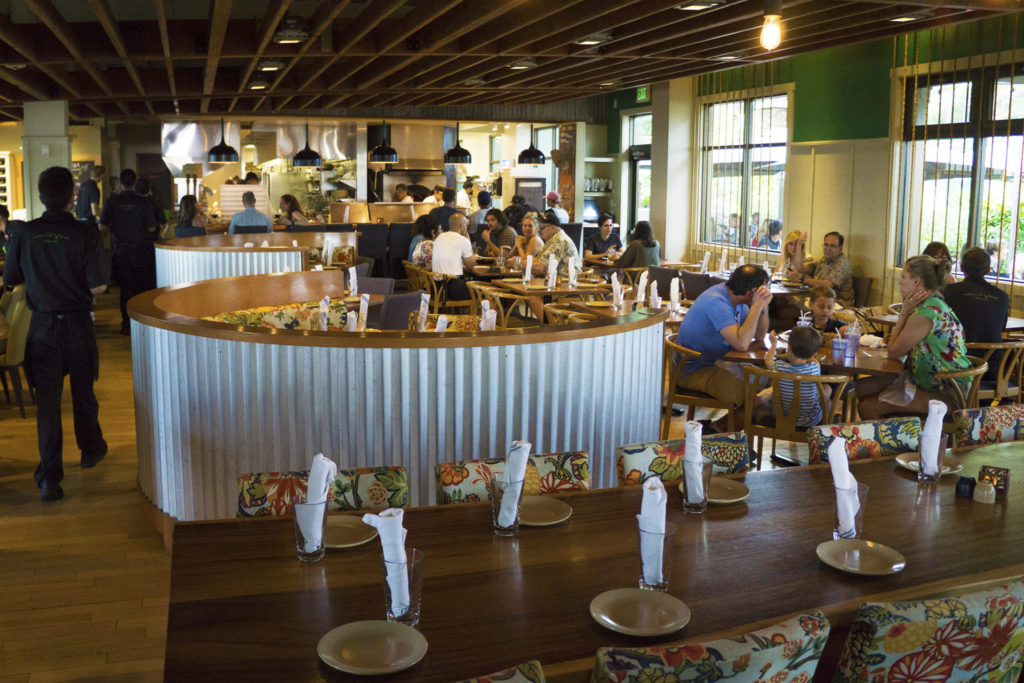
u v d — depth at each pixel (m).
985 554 2.26
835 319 7.30
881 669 1.70
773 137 11.66
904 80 9.45
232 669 1.68
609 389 4.04
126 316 9.95
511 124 18.11
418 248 10.53
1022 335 6.37
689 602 1.97
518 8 7.05
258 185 15.24
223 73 11.23
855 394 5.37
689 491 2.51
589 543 2.30
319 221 15.53
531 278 9.55
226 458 3.87
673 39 8.14
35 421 6.49
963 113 8.76
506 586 2.04
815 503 2.61
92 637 3.39
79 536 4.38
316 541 2.15
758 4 6.43
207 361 3.83
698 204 13.27
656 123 13.51
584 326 3.94
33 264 4.70
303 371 3.67
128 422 6.47
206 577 2.07
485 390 3.69
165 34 7.41
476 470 2.72
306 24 7.32
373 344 3.59
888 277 9.76
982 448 3.20
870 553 2.22
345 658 1.70
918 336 4.93
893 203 9.64
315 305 6.59
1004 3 6.30
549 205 13.14
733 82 12.30
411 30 7.18
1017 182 8.19
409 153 17.11
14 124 17.30
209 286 5.84
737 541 2.32
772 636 1.57
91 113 14.46
